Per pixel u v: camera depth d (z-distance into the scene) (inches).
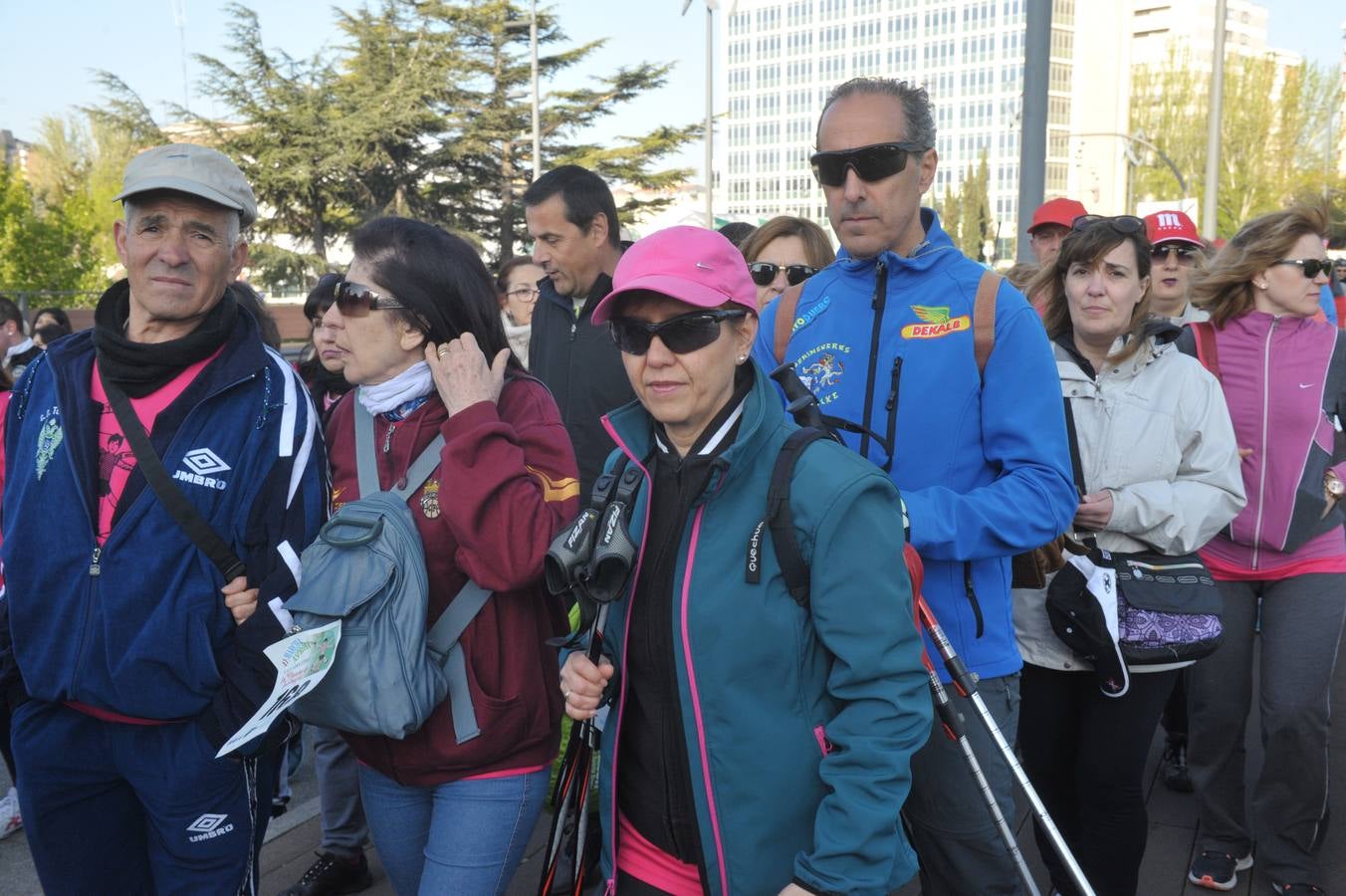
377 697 83.8
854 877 68.7
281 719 93.4
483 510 86.1
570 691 78.5
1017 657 98.7
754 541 72.5
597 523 77.5
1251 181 1807.3
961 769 95.0
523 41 1595.7
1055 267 125.2
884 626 71.4
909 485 96.7
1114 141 4005.9
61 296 1128.8
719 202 5017.2
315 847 155.2
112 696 89.5
